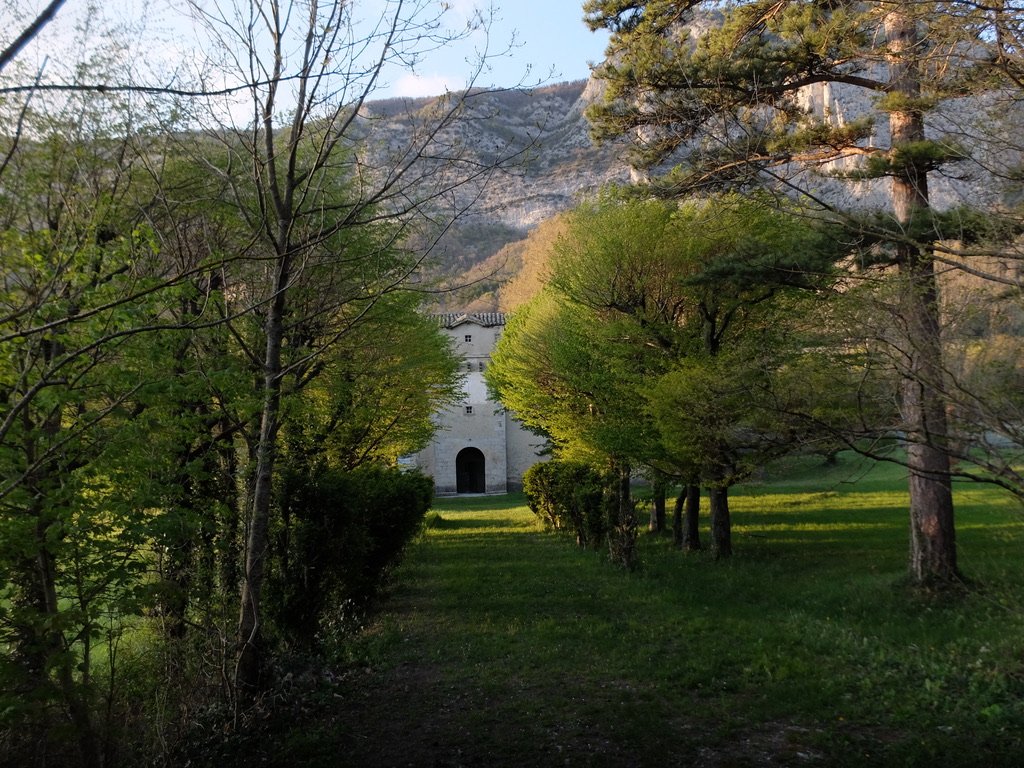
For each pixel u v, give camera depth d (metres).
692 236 12.89
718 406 8.48
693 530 16.22
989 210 5.80
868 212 7.05
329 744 5.55
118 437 4.87
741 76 8.79
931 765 4.83
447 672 7.54
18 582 4.83
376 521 10.29
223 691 6.00
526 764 5.20
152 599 5.07
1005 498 5.84
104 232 6.01
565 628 9.20
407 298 10.51
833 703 6.19
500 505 37.72
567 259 14.36
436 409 18.94
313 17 5.64
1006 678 6.37
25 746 4.82
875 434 5.38
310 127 6.64
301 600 7.59
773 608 10.12
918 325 5.35
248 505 6.41
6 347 4.36
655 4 10.61
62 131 5.75
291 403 7.77
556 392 16.52
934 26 5.89
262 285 7.91
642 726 5.82
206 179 7.02
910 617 8.88
